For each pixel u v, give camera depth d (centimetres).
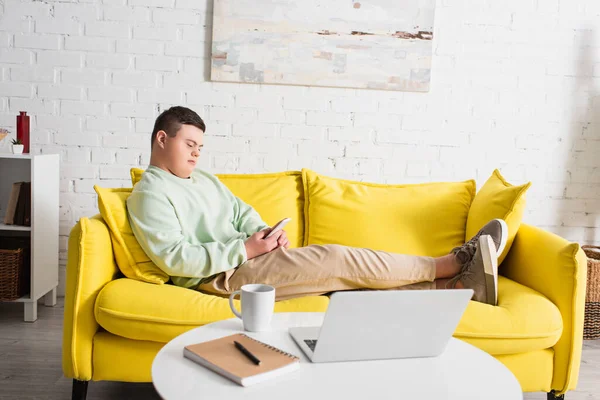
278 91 308
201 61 304
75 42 299
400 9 306
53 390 208
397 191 261
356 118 313
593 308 282
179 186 220
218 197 233
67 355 185
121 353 186
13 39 297
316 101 310
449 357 135
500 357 194
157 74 303
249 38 301
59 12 296
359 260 205
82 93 302
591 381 235
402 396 112
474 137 319
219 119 308
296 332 142
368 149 315
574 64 319
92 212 310
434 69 314
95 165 307
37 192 277
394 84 310
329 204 251
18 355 237
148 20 300
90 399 204
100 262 191
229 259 205
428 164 319
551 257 204
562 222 327
